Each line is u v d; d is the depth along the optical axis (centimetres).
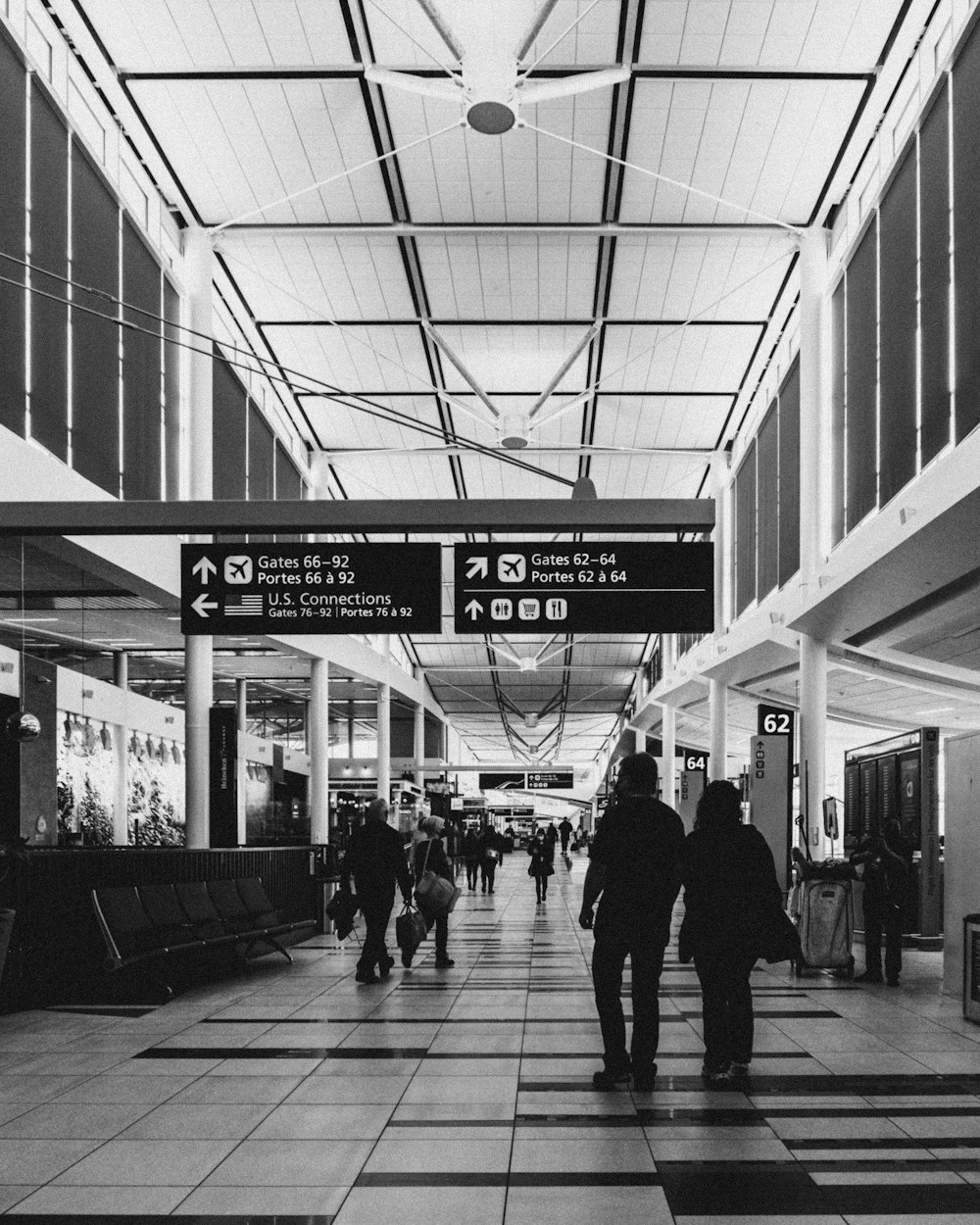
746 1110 545
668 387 2475
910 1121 525
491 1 1328
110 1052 700
